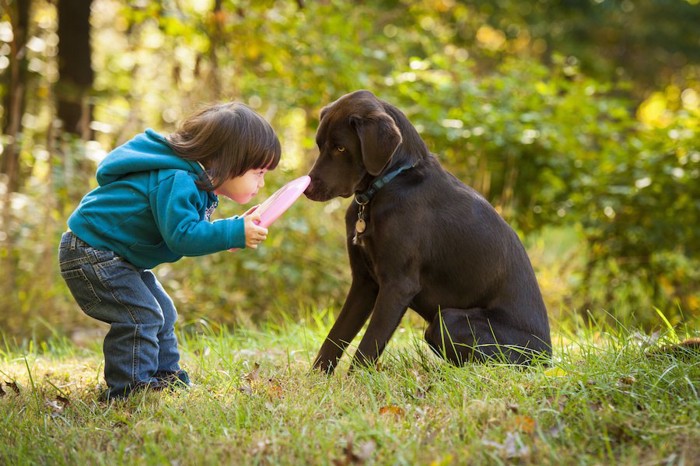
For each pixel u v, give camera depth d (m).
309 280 8.96
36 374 5.47
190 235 4.25
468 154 10.15
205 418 4.02
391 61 10.78
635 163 10.15
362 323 5.16
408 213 4.80
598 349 4.79
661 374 4.07
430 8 16.92
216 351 5.61
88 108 9.80
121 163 4.38
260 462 3.45
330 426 3.76
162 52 11.97
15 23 10.05
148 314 4.54
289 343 6.16
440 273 4.98
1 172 10.00
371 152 4.65
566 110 10.44
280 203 4.50
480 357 4.82
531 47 21.89
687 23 24.30
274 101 9.60
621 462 3.29
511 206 9.94
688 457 3.27
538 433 3.55
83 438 3.82
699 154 10.06
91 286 4.44
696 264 10.59
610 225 10.23
